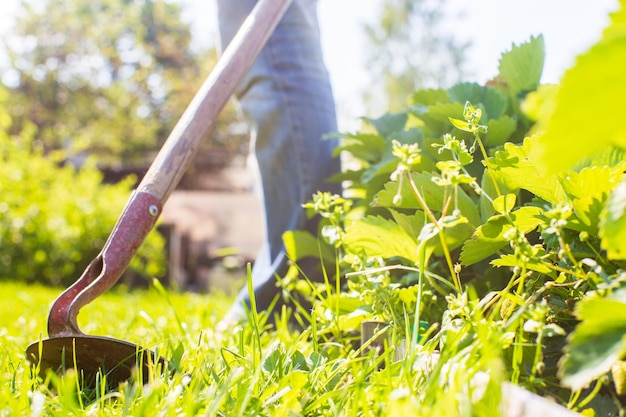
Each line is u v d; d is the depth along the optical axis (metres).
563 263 1.02
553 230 0.93
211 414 0.81
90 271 1.23
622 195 0.71
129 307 2.90
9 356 1.24
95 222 6.99
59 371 1.17
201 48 20.64
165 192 1.32
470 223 1.25
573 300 0.98
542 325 0.88
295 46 2.03
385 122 1.85
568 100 0.49
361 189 1.81
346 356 1.32
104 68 19.39
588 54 0.48
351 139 1.86
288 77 2.01
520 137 1.58
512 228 1.00
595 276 0.90
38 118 18.27
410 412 0.74
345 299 1.39
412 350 0.98
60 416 0.88
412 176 1.26
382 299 1.26
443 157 1.49
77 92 18.22
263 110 2.02
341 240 1.40
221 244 10.22
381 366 1.22
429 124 1.68
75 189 7.46
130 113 17.95
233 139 17.41
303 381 0.95
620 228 0.70
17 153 7.21
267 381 1.02
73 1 19.36
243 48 1.52
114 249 1.24
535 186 1.06
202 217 10.49
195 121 1.40
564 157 0.50
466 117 1.12
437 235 1.27
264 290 1.93
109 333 1.88
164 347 1.41
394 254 1.32
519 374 0.93
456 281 1.11
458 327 1.03
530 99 0.59
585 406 0.88
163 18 20.28
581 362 0.71
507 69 1.65
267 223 2.04
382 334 1.24
